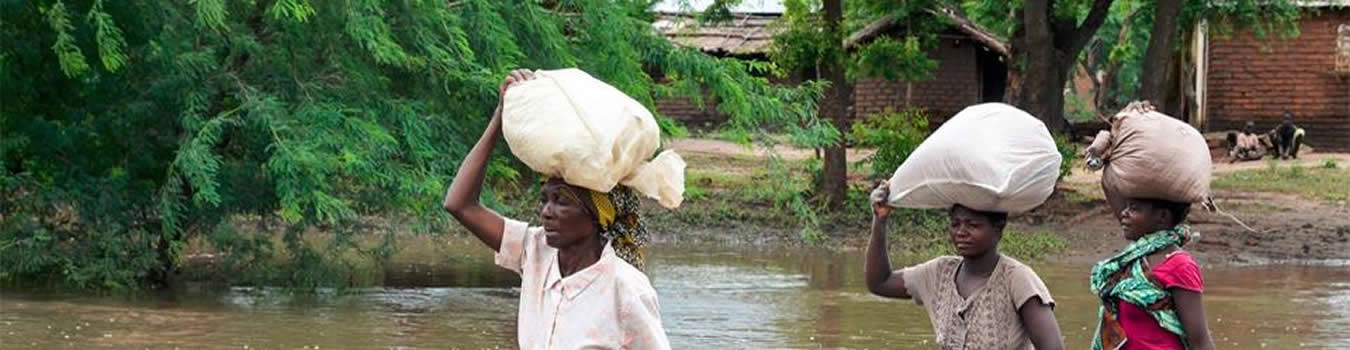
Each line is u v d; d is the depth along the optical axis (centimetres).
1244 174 2925
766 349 1182
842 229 2336
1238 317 1434
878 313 1428
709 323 1345
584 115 415
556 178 426
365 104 1477
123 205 1520
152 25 1451
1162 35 2405
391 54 1407
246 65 1514
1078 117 4606
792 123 1838
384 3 1490
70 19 1448
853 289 1658
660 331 424
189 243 1756
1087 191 2562
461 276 1728
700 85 1811
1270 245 2147
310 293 1518
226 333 1212
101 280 1491
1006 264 529
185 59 1427
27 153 1543
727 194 2580
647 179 425
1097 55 4675
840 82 2431
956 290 534
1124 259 546
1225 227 2267
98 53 1455
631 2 1734
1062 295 1625
